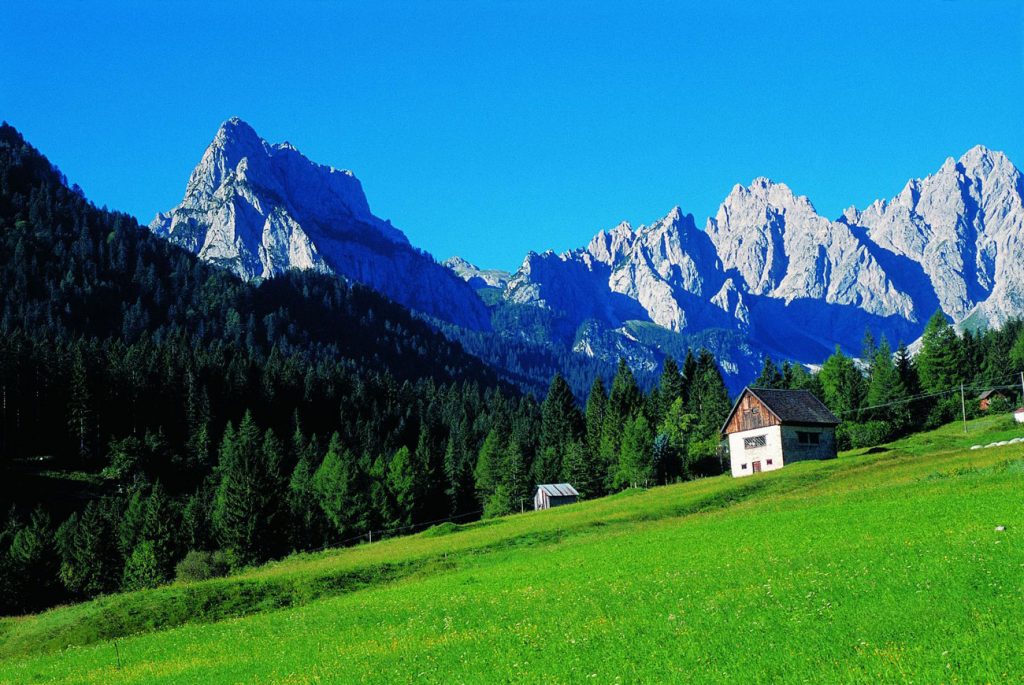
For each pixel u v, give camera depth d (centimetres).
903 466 9106
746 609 3653
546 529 8906
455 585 6056
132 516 13600
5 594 11606
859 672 2647
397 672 3609
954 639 2791
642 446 15750
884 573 3825
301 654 4428
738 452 12681
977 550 3938
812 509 6694
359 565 8131
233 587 7375
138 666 4941
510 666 3378
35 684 4903
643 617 3859
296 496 14788
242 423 19212
